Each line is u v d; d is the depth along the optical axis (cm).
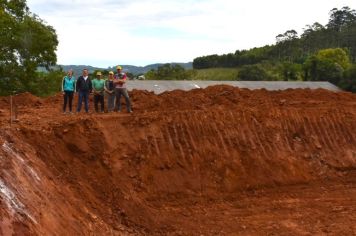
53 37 3422
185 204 1451
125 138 1522
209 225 1309
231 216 1392
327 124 2002
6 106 1950
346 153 1947
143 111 1756
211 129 1711
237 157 1681
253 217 1391
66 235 948
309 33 7981
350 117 2080
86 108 1702
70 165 1327
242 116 1823
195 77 5581
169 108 1811
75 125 1446
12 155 1053
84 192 1251
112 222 1211
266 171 1689
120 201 1311
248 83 3341
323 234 1256
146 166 1488
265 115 1889
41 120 1507
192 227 1284
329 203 1541
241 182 1612
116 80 1680
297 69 5131
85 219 1114
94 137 1453
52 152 1312
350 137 2014
